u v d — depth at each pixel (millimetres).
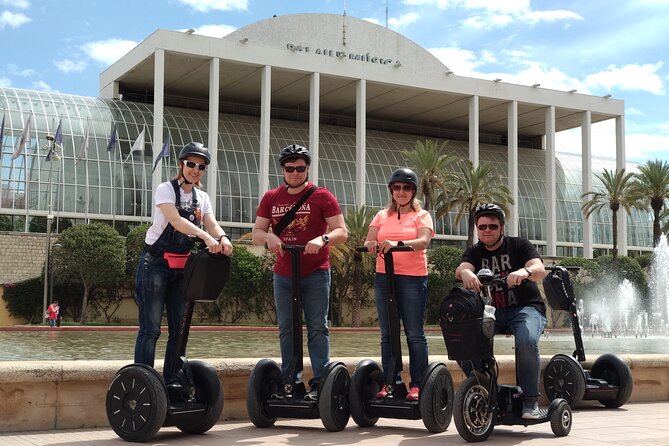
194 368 7438
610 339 39562
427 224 8125
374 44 70000
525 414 7430
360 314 59188
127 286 51562
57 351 24125
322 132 75375
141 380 6750
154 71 62281
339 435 7457
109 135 63000
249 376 8547
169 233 7234
